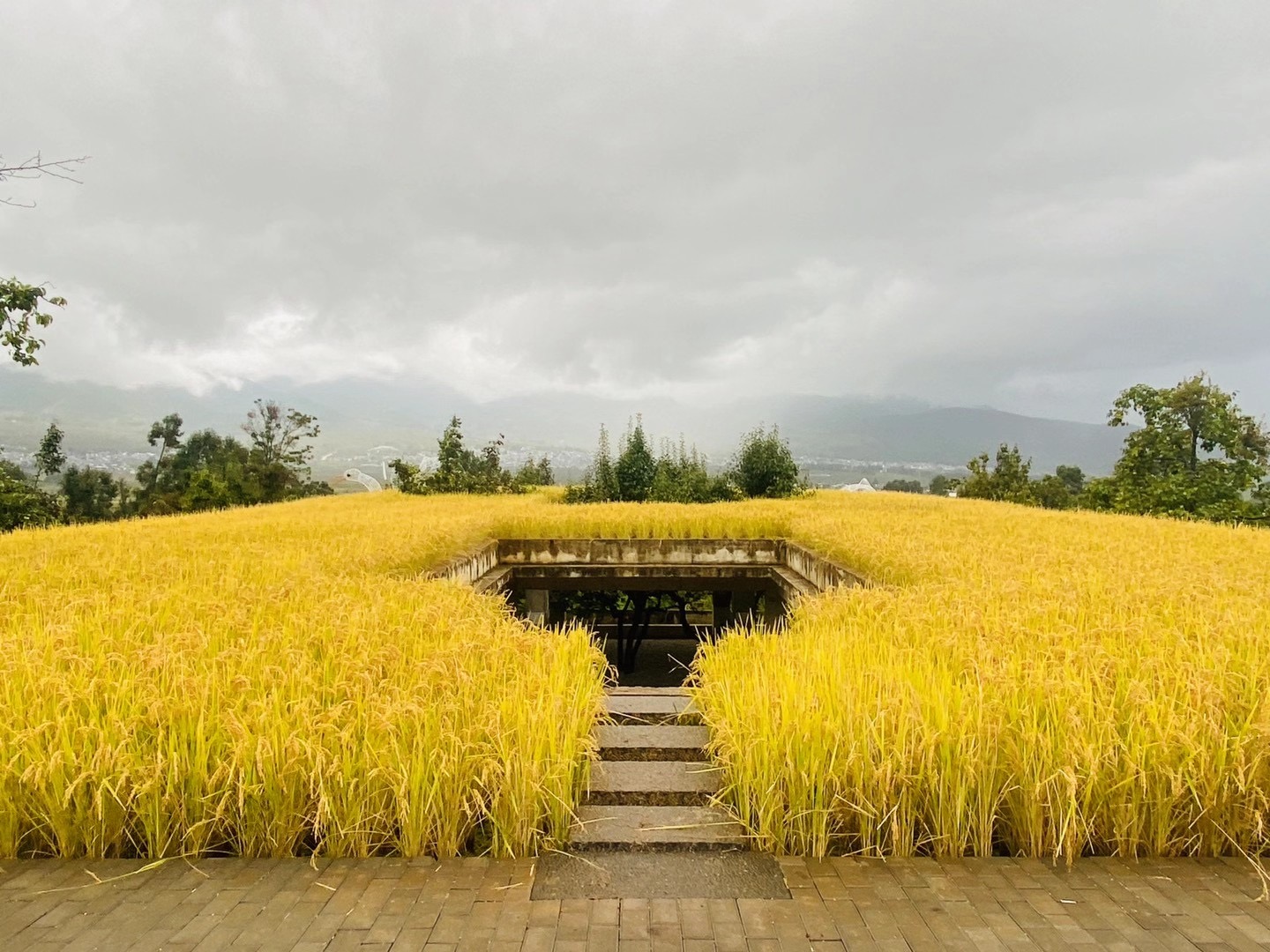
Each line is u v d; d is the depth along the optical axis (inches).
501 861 133.3
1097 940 110.7
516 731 145.7
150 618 211.3
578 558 492.7
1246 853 134.0
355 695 156.1
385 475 1456.7
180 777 135.9
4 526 651.5
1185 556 343.9
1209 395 774.5
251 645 188.9
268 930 112.6
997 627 201.6
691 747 180.7
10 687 154.2
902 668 171.2
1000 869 131.4
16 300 564.7
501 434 1148.5
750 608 550.6
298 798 135.0
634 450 870.4
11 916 116.3
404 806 133.0
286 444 1272.1
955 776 136.2
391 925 114.0
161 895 122.2
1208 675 157.1
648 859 135.0
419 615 226.7
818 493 960.9
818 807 135.4
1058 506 1007.0
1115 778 136.8
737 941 110.2
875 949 108.2
